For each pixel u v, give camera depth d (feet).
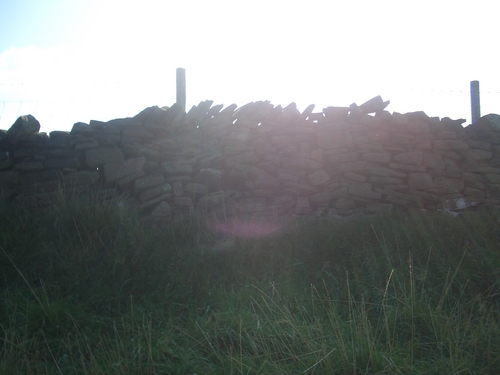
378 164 23.07
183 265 16.75
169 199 21.44
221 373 11.12
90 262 16.53
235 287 15.87
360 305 13.79
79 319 13.46
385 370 10.85
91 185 21.12
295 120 23.85
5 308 13.70
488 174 23.52
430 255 16.78
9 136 21.62
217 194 21.71
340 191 22.62
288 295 14.90
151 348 11.78
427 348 12.38
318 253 17.60
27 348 12.03
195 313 14.24
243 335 12.44
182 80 24.99
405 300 13.87
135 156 21.85
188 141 22.97
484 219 19.76
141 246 17.37
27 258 16.42
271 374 10.93
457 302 13.64
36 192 20.52
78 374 11.22
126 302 14.97
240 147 23.08
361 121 23.39
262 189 22.56
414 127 23.72
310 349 11.56
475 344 11.71
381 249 17.20
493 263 16.07
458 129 24.27
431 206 22.94
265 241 18.33
